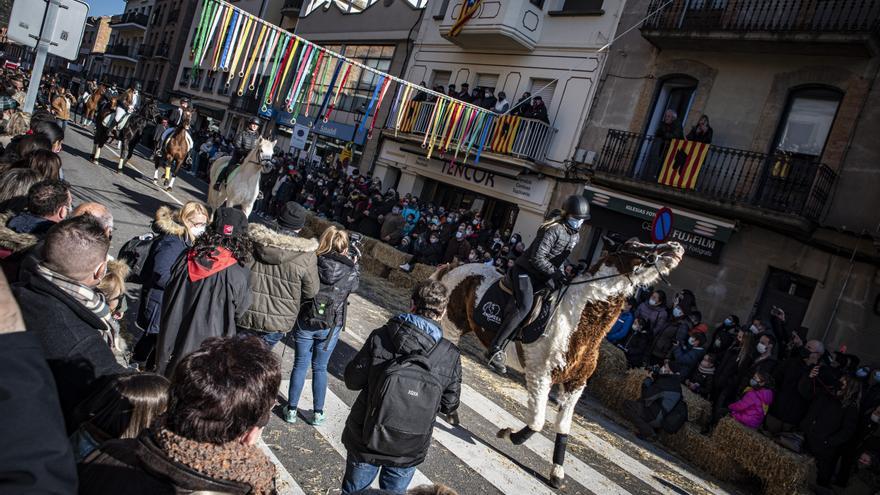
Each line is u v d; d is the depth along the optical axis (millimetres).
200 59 7426
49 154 4234
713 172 11602
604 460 5887
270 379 1583
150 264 4051
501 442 5520
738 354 8055
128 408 1943
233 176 9484
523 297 5113
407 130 18141
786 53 11383
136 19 49688
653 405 7125
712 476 6621
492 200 16547
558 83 15227
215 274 3396
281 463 3916
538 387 5016
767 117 11547
